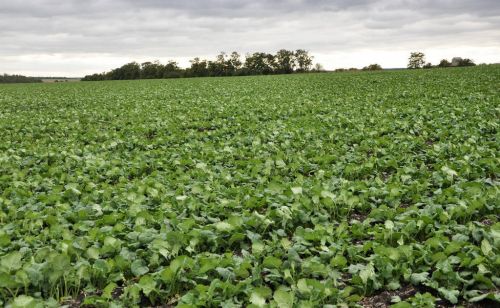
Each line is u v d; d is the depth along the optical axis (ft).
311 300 13.83
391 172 29.71
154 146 40.29
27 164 34.12
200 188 25.08
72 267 16.02
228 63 357.00
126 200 23.89
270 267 16.12
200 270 15.79
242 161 31.58
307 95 85.97
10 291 14.98
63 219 21.39
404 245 16.60
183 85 153.07
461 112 48.98
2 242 18.34
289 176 29.58
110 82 221.05
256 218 20.07
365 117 50.08
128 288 15.11
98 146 39.75
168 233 18.06
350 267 15.84
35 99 104.27
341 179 26.12
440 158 30.99
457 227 18.40
